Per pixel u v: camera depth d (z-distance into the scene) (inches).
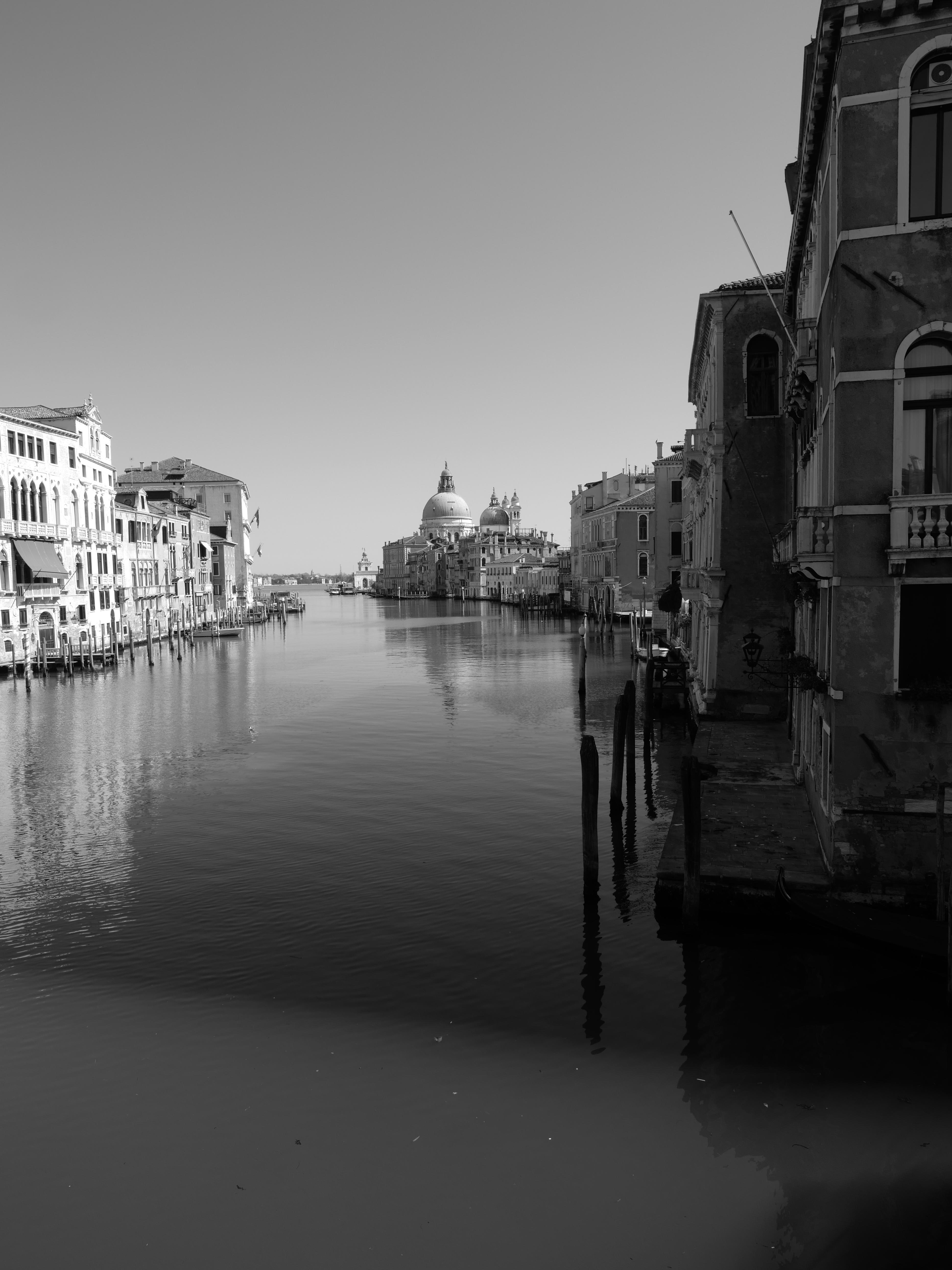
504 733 1161.4
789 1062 389.1
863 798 461.7
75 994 453.1
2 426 1745.8
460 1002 442.3
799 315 734.5
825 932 452.8
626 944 499.5
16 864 658.8
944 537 426.0
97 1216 305.0
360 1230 298.4
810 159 541.3
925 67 426.9
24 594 1808.6
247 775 940.6
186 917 550.6
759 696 939.3
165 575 2780.5
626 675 1802.4
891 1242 292.2
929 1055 391.9
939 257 428.8
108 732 1216.2
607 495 3019.2
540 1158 332.2
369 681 1781.5
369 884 602.9
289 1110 359.3
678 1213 305.4
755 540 925.8
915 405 438.9
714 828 584.4
